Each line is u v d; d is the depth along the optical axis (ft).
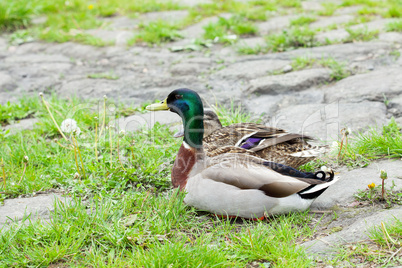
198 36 35.40
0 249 13.85
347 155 18.79
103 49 34.42
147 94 27.17
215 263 12.88
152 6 42.52
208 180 14.64
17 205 16.51
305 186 13.94
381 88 24.53
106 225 14.49
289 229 14.21
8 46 36.24
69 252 13.69
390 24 32.45
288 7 40.88
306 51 30.45
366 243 13.33
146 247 14.02
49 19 39.86
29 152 20.30
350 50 29.81
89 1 44.80
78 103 25.62
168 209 15.16
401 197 15.42
